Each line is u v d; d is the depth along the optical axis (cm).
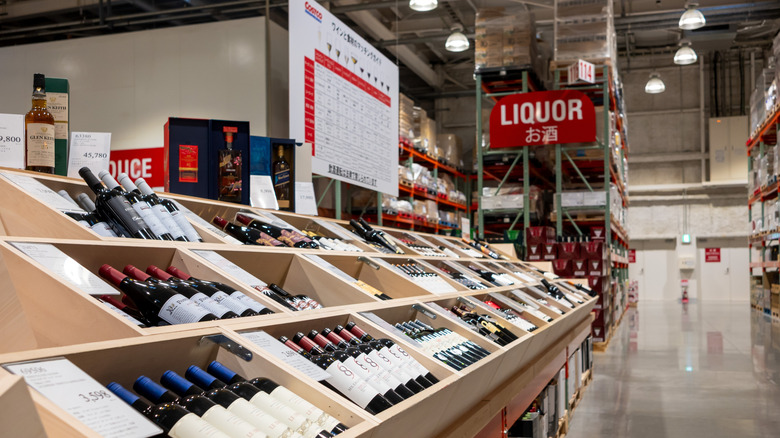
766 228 1295
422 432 200
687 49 1411
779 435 480
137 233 197
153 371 145
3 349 131
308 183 392
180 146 289
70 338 140
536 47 1086
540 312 445
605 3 981
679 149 1936
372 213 1123
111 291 151
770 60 1230
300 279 252
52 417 97
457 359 244
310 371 162
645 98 1959
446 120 1858
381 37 1343
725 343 956
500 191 1177
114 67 761
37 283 138
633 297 1853
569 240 970
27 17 1084
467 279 422
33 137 212
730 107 1900
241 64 730
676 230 1998
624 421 528
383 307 249
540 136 984
